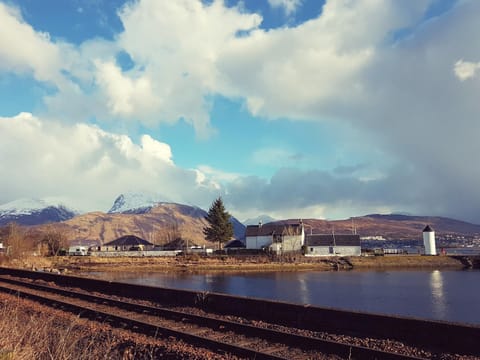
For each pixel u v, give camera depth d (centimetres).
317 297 4462
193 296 1898
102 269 8056
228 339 1261
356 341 1209
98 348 1157
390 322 1248
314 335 1312
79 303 2027
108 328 1416
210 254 10169
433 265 9431
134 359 1142
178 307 1880
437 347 1134
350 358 1062
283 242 10588
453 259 9731
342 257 9831
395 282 6125
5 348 879
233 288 5272
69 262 8725
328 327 1385
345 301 4184
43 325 1282
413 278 6788
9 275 4022
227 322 1391
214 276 7019
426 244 10669
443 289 5253
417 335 1184
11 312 1612
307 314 1451
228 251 10688
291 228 10950
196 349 1147
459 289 5244
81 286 2819
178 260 9269
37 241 10000
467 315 3428
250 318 1600
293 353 1118
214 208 11938
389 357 1022
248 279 6512
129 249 12012
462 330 1098
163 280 6200
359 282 6138
